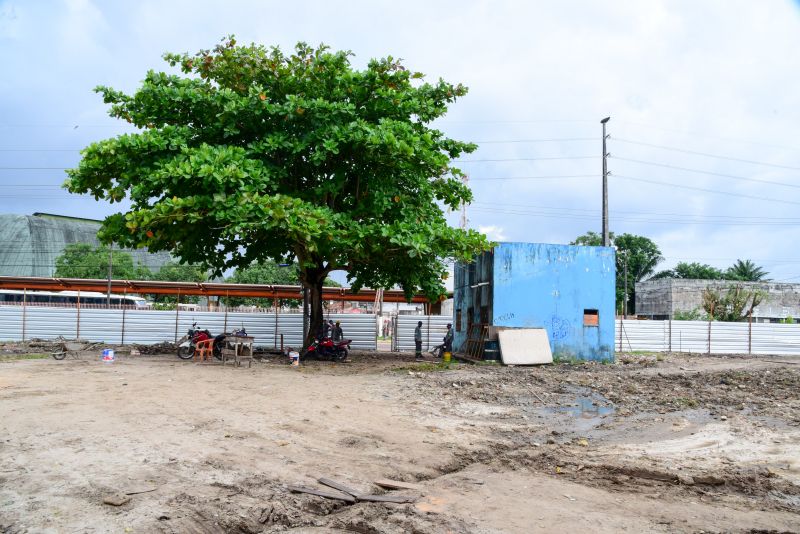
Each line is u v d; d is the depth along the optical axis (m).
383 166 17.84
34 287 27.95
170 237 16.34
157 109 17.33
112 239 17.00
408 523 4.81
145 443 6.73
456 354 21.62
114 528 4.32
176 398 10.00
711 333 27.72
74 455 6.09
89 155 16.28
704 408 10.78
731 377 15.14
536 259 19.88
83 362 16.78
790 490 6.13
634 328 27.42
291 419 8.70
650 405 11.18
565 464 7.07
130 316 25.25
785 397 12.03
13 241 59.78
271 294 28.53
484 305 20.50
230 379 13.12
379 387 12.77
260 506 5.02
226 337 18.42
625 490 6.06
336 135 16.12
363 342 26.17
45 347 21.89
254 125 17.28
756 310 44.25
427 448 7.52
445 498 5.52
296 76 17.91
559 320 19.84
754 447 7.93
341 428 8.32
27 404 8.88
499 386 13.41
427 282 20.08
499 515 5.10
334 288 29.88
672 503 5.64
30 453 6.08
